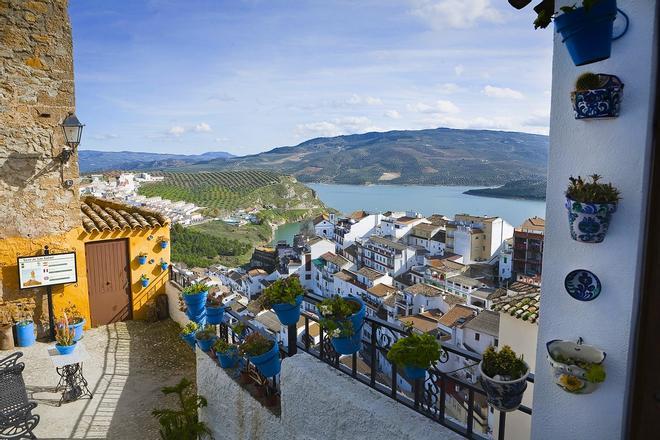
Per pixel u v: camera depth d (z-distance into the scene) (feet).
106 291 30.89
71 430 18.92
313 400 10.85
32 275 26.96
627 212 5.89
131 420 19.81
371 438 9.27
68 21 26.96
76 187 28.66
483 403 26.27
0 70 25.44
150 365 25.25
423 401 9.42
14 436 15.88
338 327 10.07
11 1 25.16
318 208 403.54
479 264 135.44
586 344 6.40
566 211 6.47
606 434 6.33
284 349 13.15
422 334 9.03
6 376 17.01
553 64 6.53
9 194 26.63
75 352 21.40
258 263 196.54
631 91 5.73
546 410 6.92
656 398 5.99
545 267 6.79
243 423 13.98
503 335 22.91
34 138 26.91
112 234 30.53
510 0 6.82
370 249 166.50
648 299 5.97
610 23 5.44
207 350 16.33
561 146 6.49
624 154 5.86
